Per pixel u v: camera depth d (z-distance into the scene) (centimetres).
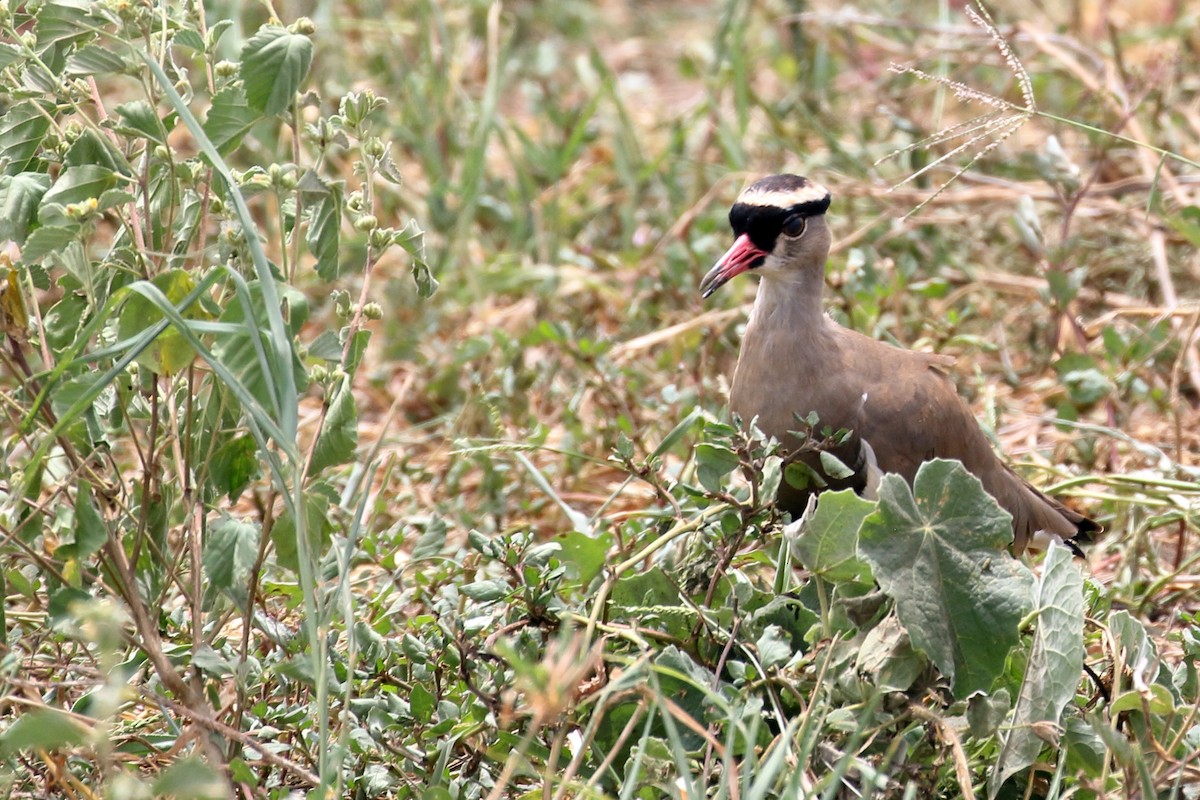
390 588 938
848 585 834
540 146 1883
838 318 1380
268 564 965
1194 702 816
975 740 798
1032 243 1393
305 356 769
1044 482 1280
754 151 1852
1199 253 1552
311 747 823
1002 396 1437
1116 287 1561
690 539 916
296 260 801
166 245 802
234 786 774
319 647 741
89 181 779
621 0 2369
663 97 2072
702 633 862
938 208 1638
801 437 928
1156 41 1817
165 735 812
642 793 774
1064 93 1783
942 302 1516
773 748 772
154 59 789
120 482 814
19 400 902
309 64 768
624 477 1315
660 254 1611
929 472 805
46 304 1469
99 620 671
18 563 902
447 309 1592
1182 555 1166
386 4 2116
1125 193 1605
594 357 1341
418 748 815
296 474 707
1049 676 783
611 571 845
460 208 1684
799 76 1911
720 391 1330
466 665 807
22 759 805
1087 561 1183
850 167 1720
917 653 782
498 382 1375
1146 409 1394
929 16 2025
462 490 1316
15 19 872
